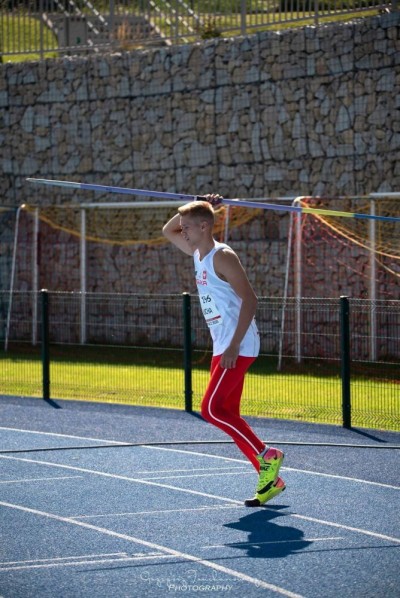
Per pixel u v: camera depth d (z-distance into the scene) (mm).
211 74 23531
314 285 21719
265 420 14211
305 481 10305
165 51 24172
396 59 21109
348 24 21719
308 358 17438
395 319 20516
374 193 20625
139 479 10430
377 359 20297
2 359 21719
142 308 24078
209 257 8781
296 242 20875
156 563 7367
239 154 23203
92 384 17859
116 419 14453
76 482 10305
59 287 25391
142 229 24406
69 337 25141
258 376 17609
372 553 7590
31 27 27734
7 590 6730
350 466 11078
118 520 8680
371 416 14305
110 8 26172
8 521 8680
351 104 21688
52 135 25719
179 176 24062
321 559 7434
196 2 25328
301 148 22359
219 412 8977
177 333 23391
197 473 10711
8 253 26125
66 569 7223
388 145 21219
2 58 28359
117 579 6977
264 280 22734
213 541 7965
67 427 13797
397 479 10383
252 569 7195
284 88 22562
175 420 14320
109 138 25000
